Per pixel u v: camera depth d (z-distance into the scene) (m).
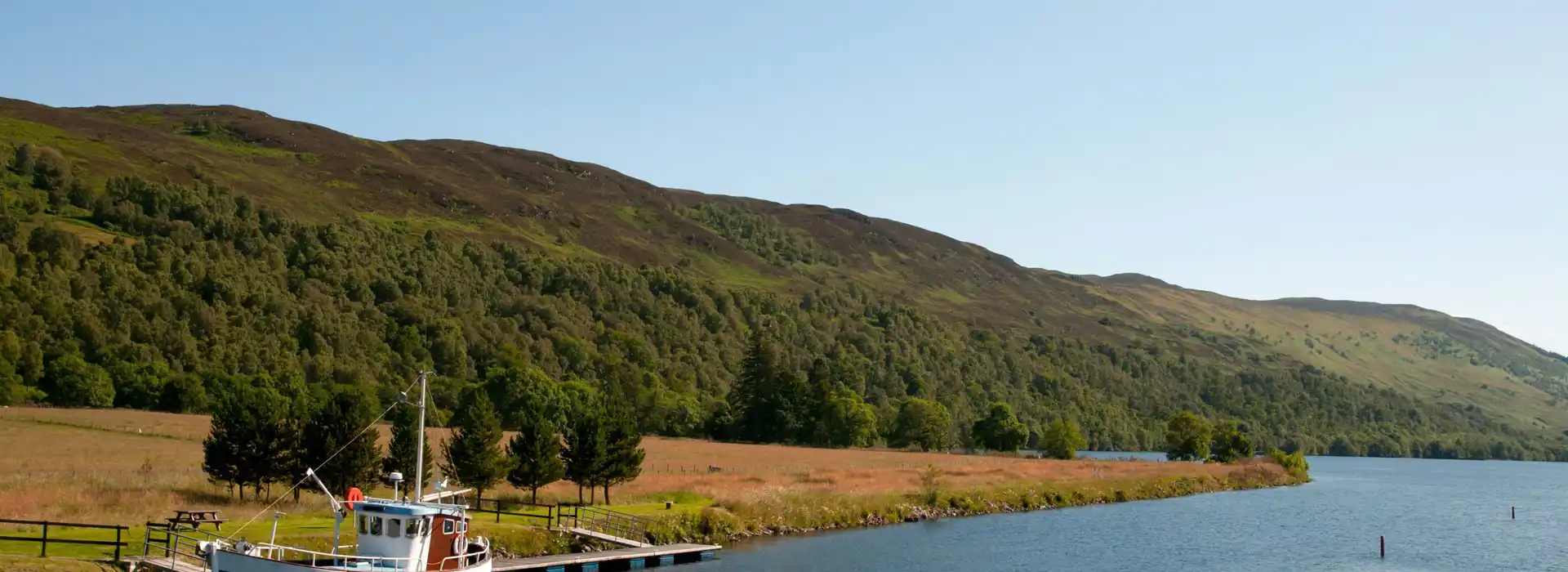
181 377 161.62
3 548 44.03
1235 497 119.88
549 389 172.00
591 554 57.53
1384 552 74.06
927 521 84.12
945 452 193.75
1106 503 106.69
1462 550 76.12
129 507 58.44
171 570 42.09
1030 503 97.69
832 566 60.47
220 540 48.09
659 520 67.38
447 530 42.81
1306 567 66.88
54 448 93.06
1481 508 114.19
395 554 41.50
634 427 76.69
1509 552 75.31
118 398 162.50
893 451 182.88
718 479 97.38
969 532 77.75
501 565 52.72
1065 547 71.62
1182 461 182.38
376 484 69.19
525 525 61.28
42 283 198.25
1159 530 82.69
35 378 156.12
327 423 67.50
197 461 87.94
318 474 66.69
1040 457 191.12
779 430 198.88
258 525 55.66
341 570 39.88
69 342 169.25
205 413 159.12
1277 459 170.25
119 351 176.25
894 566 61.69
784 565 60.34
